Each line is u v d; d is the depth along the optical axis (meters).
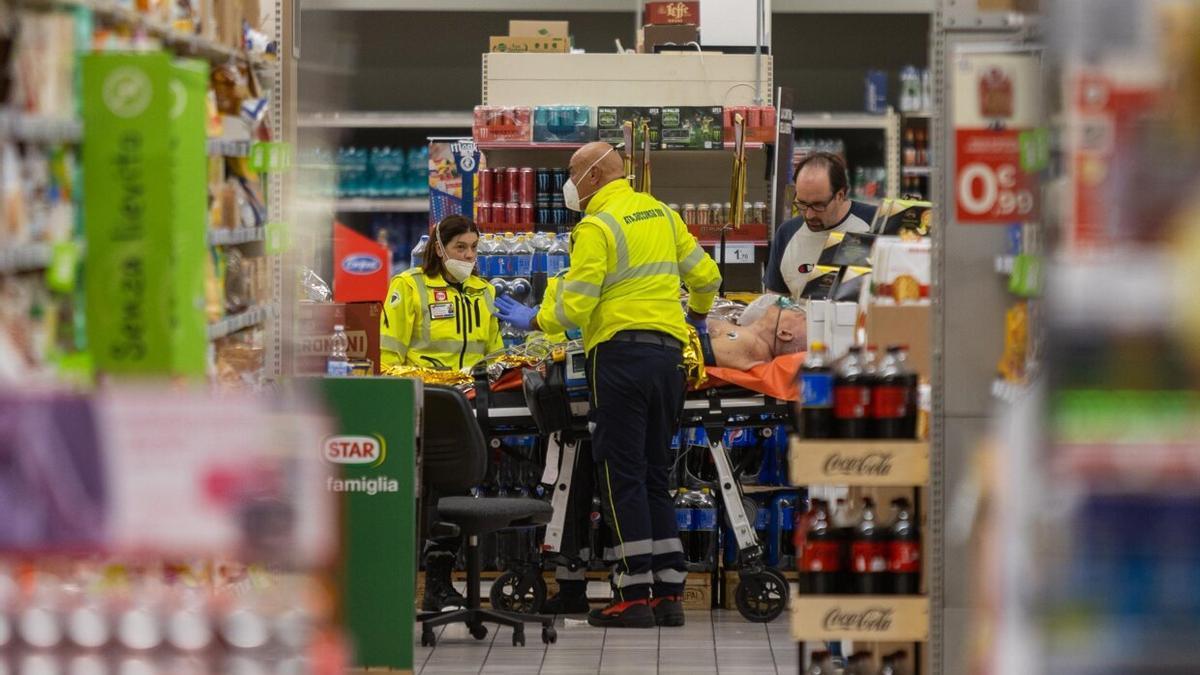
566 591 13.88
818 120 22.38
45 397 4.66
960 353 8.20
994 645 5.05
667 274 12.47
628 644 12.55
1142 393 4.75
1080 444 4.74
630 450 12.42
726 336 13.07
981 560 5.73
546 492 13.77
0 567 4.82
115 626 5.02
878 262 9.51
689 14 17.83
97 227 5.90
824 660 9.25
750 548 13.35
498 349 14.18
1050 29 5.23
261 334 8.91
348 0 23.52
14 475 4.64
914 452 8.44
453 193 16.22
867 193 22.20
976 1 7.96
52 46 5.68
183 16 7.39
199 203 6.21
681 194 16.64
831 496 9.90
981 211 7.62
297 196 9.60
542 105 16.22
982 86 7.62
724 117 15.74
